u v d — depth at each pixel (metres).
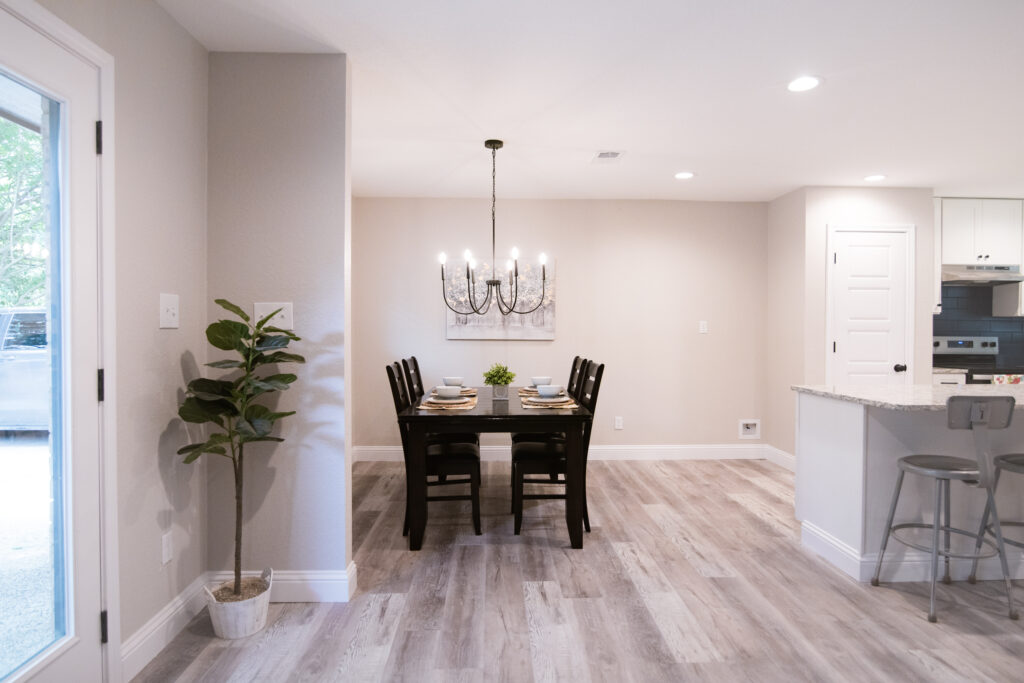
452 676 1.79
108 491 1.67
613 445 4.82
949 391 2.81
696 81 2.54
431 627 2.09
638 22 2.04
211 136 2.27
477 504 3.04
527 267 4.77
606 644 1.98
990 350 4.93
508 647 1.96
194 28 2.09
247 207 2.27
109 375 1.67
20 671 1.39
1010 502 2.54
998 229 4.62
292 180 2.28
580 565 2.65
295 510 2.30
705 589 2.41
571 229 4.79
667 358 4.82
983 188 4.36
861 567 2.49
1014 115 2.92
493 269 4.20
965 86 2.56
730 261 4.84
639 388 4.82
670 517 3.34
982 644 1.98
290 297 2.28
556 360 4.78
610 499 3.70
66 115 1.52
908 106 2.80
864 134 3.21
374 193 4.63
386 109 2.88
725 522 3.26
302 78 2.28
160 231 1.95
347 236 2.32
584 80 2.54
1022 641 2.00
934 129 3.12
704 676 1.79
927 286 4.39
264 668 1.83
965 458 2.46
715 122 3.03
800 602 2.29
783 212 4.63
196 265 2.20
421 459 2.84
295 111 2.28
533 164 3.82
